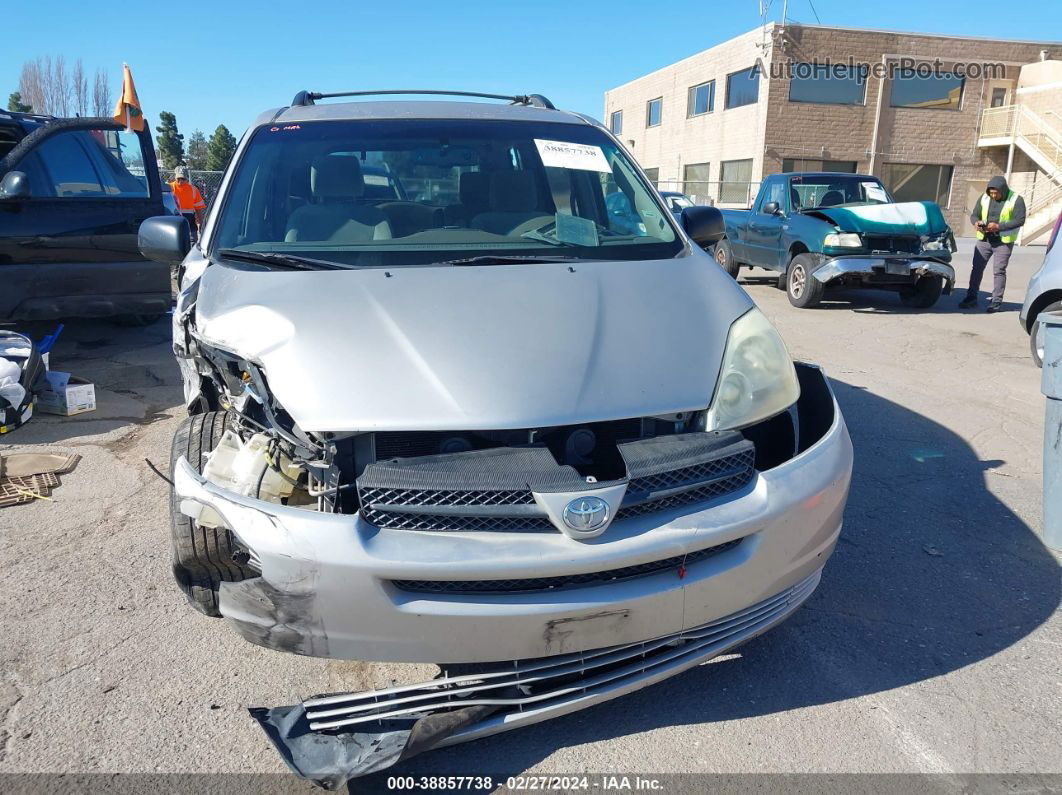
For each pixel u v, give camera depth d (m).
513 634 2.28
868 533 4.04
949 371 7.32
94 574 3.52
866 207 10.52
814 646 3.09
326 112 4.04
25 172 6.66
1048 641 3.14
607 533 2.29
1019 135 25.70
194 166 52.66
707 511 2.42
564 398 2.46
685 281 3.14
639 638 2.40
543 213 3.66
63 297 6.73
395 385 2.43
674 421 2.60
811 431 3.06
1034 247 23.19
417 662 2.31
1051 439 3.84
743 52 26.61
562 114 4.34
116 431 5.43
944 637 3.16
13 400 5.34
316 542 2.21
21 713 2.64
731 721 2.68
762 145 25.94
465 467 2.32
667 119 32.38
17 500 4.25
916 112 26.81
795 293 10.85
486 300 2.81
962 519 4.21
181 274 3.56
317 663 2.90
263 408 2.61
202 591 2.71
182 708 2.67
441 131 3.90
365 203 3.60
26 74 52.16
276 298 2.81
